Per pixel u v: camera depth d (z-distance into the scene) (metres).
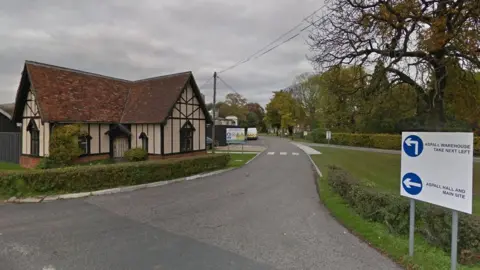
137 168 12.22
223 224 6.98
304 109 60.34
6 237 5.98
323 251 5.31
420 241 5.60
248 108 95.88
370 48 13.81
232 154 27.66
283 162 21.39
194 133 22.53
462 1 10.74
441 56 12.30
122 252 5.22
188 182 13.09
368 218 6.99
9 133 20.14
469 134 3.84
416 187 4.68
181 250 5.34
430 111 14.19
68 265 4.69
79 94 19.67
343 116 43.38
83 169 10.85
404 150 4.93
